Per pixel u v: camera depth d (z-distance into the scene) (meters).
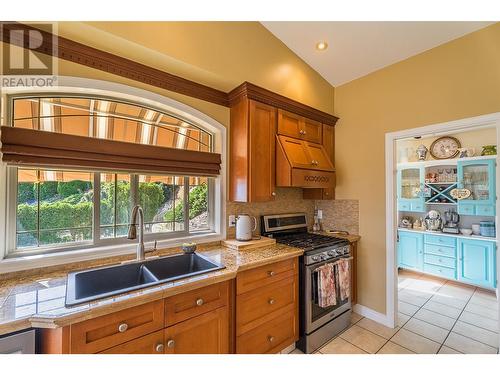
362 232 2.73
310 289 2.08
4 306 1.07
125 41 1.53
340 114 3.03
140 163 1.79
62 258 1.52
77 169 1.54
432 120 2.23
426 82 2.28
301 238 2.54
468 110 2.02
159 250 1.93
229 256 1.86
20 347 1.02
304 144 2.59
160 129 2.05
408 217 4.43
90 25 1.39
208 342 1.45
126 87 1.74
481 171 3.47
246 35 2.16
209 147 2.35
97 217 1.76
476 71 1.99
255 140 2.17
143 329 1.21
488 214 3.33
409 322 2.56
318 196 2.96
